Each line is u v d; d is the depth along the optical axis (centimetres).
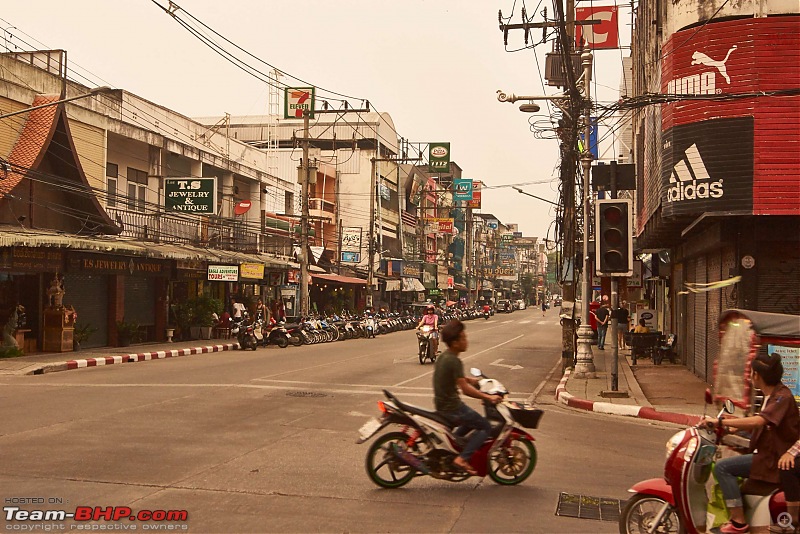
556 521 659
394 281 5950
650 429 1213
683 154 1416
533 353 2877
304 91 4528
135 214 2809
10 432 999
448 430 761
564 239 2180
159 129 3288
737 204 1360
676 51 1442
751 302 1428
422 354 2186
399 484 765
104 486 732
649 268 3095
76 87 2723
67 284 2456
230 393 1426
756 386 582
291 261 4075
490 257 11700
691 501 575
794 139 1342
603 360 2502
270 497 709
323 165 5416
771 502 559
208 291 3469
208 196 2872
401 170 6706
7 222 2173
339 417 1167
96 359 2084
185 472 792
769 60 1355
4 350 2100
